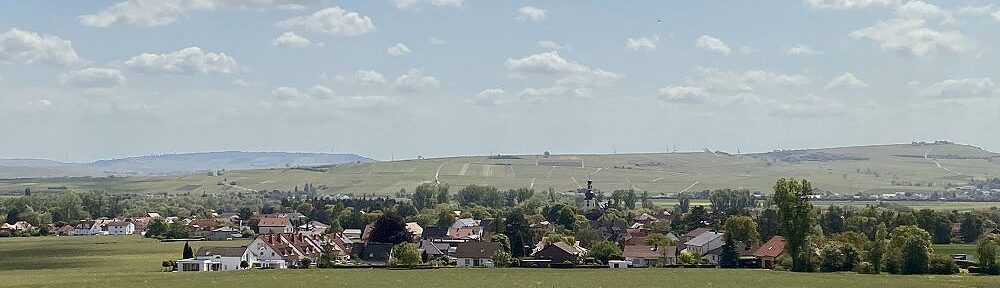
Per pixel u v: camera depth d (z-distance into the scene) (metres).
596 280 177.50
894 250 199.00
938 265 197.25
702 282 174.75
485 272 195.38
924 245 197.75
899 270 197.50
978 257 198.12
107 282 171.50
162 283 169.12
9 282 173.88
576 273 193.88
